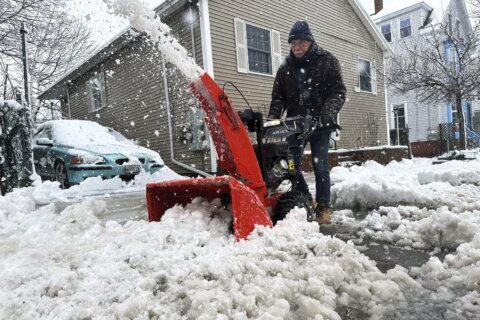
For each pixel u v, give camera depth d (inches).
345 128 506.6
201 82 90.0
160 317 53.0
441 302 57.7
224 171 105.5
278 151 107.0
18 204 156.8
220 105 91.2
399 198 142.8
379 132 572.4
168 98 362.0
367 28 550.9
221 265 66.0
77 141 269.4
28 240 96.8
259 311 53.4
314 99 122.1
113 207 172.6
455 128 552.4
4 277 68.3
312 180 258.4
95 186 236.1
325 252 76.1
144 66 386.6
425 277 67.3
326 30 478.0
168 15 353.4
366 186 146.9
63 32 563.8
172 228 87.6
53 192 219.6
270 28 393.4
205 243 81.6
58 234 100.0
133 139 420.8
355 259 70.7
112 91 447.8
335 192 156.8
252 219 83.2
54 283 64.3
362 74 547.8
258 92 374.0
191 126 339.6
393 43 842.8
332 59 119.3
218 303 53.6
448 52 559.5
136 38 369.1
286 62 126.4
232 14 354.0
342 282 64.3
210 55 329.4
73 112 560.7
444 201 137.5
